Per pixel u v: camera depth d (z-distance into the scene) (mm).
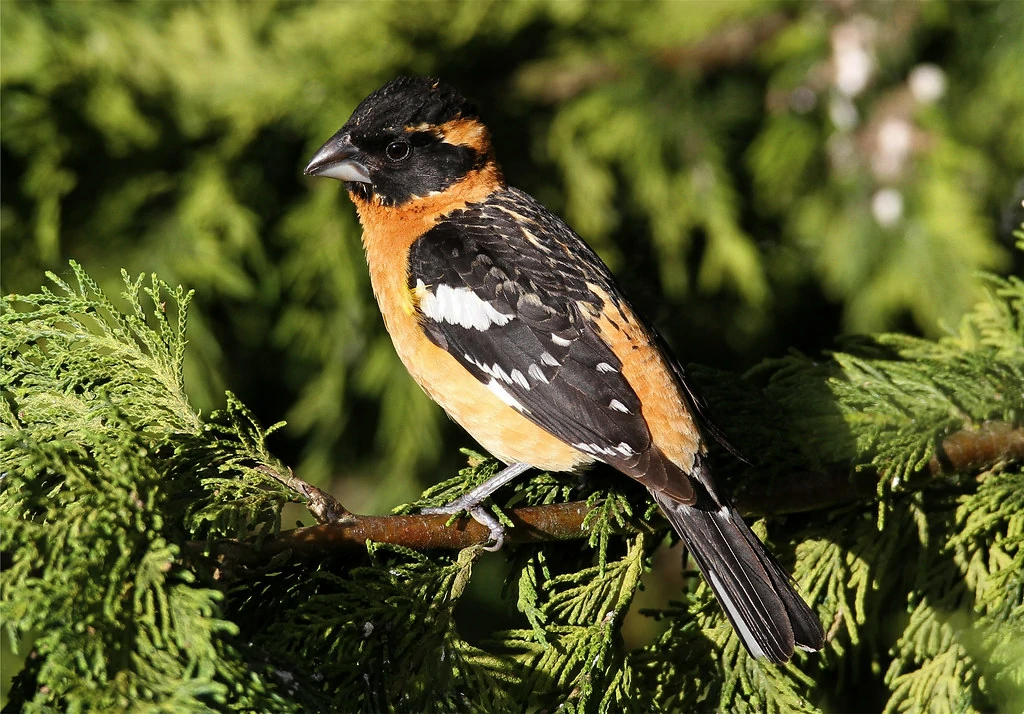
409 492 11133
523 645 6176
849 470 7129
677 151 11547
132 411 5926
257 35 11016
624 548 7285
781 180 11836
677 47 11500
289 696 5113
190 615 4809
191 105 10586
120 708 4480
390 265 8078
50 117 10273
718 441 7371
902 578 7695
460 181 8383
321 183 10703
